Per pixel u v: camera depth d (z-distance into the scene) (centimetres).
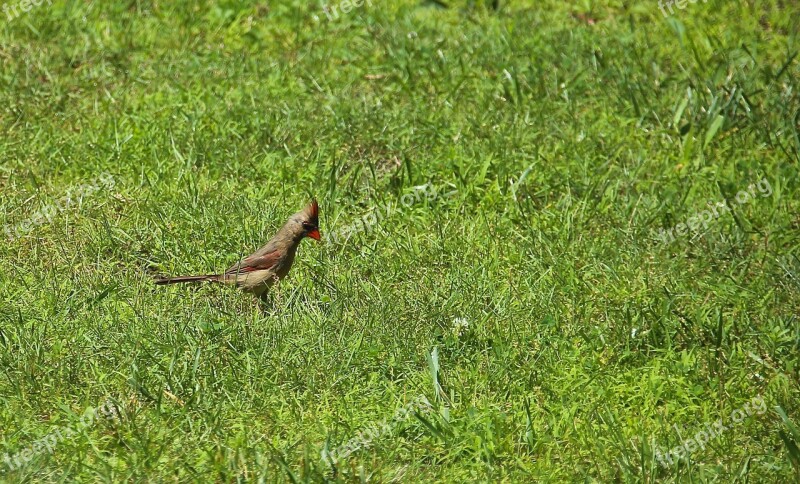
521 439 949
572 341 1095
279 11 1803
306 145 1446
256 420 948
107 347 1030
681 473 918
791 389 1038
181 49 1688
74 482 861
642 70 1662
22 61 1606
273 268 1138
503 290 1170
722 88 1584
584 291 1185
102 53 1648
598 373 1045
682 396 1019
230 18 1784
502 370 1030
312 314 1104
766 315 1165
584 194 1370
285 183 1368
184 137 1434
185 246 1223
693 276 1234
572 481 908
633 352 1081
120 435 906
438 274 1207
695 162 1459
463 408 990
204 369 1005
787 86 1587
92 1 1800
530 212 1334
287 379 1002
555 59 1686
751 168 1443
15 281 1146
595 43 1738
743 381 1050
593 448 942
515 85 1577
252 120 1483
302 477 870
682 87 1612
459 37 1750
